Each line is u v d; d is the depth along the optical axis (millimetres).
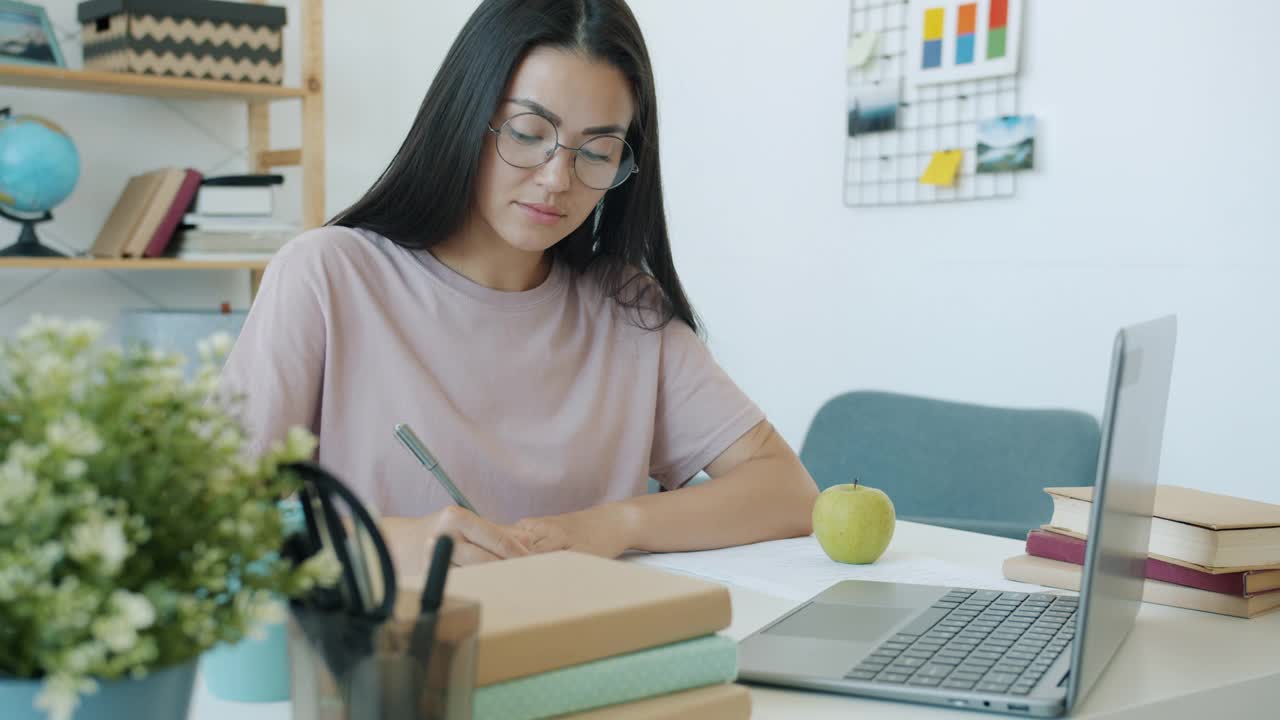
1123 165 2555
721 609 763
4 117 2723
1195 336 2469
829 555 1301
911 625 995
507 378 1470
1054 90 2656
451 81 1354
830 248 3137
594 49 1320
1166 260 2500
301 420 1378
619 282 1576
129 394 521
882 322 3025
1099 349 2609
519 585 762
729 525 1399
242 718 770
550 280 1538
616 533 1300
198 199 2826
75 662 470
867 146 3008
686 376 1596
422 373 1419
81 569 487
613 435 1529
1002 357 2781
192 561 527
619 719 696
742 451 1557
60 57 2717
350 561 576
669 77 3551
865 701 841
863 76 3002
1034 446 2082
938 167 2828
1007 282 2762
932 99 2863
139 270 3045
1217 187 2416
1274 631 1062
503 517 1438
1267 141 2340
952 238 2863
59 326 531
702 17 3430
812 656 908
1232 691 908
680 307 1630
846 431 2279
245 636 550
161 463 517
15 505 469
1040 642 940
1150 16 2496
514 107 1329
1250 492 2402
